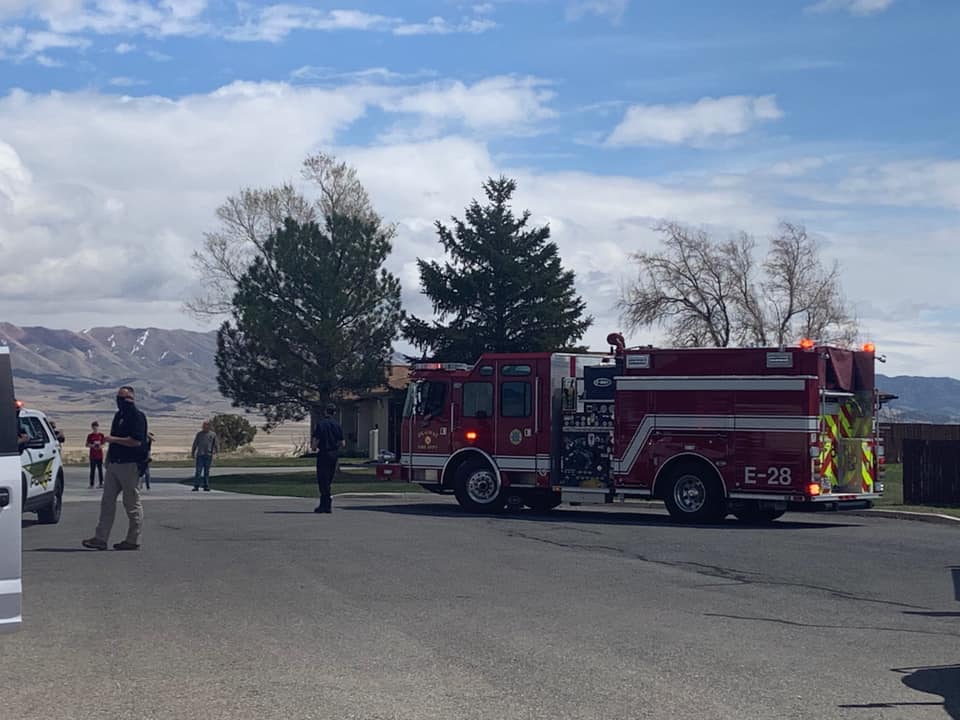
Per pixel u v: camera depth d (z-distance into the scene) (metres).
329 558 14.98
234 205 49.41
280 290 41.44
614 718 7.07
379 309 42.22
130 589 12.19
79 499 29.22
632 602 11.60
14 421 8.60
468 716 7.11
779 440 20.27
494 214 42.34
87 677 8.16
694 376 21.02
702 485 20.84
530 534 18.44
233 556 15.14
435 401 23.86
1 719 7.06
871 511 22.72
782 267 46.53
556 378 22.75
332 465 22.89
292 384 42.03
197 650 9.09
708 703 7.47
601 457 22.23
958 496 24.16
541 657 8.86
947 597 12.11
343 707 7.31
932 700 7.66
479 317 42.34
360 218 45.41
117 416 15.86
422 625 10.20
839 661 8.86
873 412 21.52
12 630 8.43
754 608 11.32
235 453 65.38
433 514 23.09
